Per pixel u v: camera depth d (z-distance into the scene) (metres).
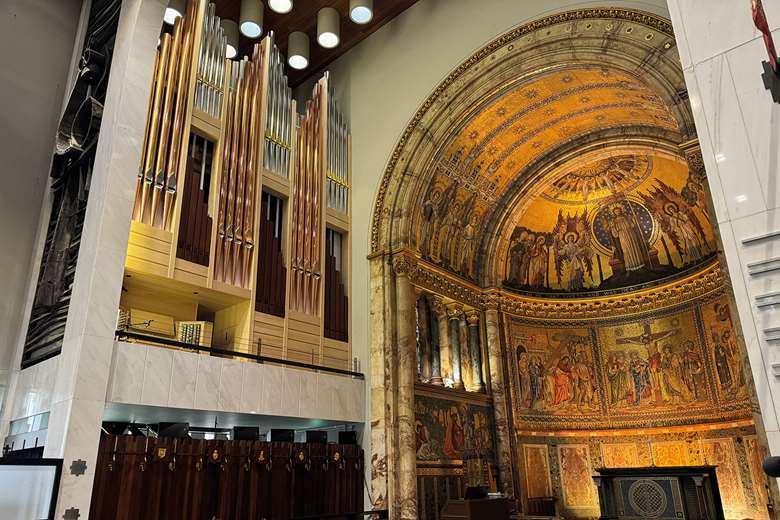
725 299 14.30
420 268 13.98
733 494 13.51
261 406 10.53
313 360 12.43
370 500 11.76
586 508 15.04
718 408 14.23
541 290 17.22
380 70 15.43
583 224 17.16
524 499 14.41
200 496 9.42
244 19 14.18
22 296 11.69
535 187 16.03
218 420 11.50
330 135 14.84
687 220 15.27
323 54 16.55
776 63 3.78
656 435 15.09
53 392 8.88
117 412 9.88
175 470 9.23
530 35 12.55
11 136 12.38
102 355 8.53
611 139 14.82
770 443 4.00
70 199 11.36
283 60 16.89
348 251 14.20
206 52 12.33
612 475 12.21
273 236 12.58
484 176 15.41
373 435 12.16
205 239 11.16
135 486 8.71
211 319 12.32
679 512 11.21
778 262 4.19
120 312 10.46
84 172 11.15
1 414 10.74
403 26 15.31
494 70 13.10
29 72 13.02
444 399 13.69
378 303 13.13
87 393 8.22
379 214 13.99
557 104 13.88
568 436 15.91
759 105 4.51
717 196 4.56
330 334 13.03
